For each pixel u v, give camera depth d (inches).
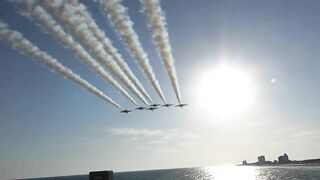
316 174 7810.0
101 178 1881.2
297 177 7367.1
